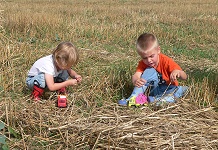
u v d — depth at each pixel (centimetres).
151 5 937
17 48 299
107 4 977
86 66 273
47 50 316
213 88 207
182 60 329
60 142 156
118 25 534
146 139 152
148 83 202
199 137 155
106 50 348
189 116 177
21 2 986
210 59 340
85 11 737
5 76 228
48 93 208
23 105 186
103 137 153
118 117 171
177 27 548
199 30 518
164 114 179
